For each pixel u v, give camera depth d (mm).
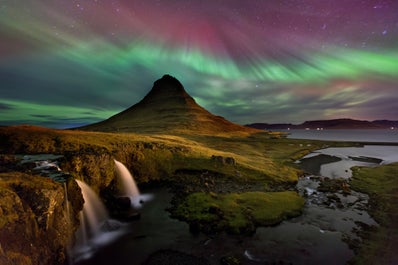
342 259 20266
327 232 25203
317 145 121500
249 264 19625
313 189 41125
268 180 45188
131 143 50125
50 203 18234
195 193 36375
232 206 31250
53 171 25734
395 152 98750
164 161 49438
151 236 24422
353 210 31359
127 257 20797
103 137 52656
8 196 16047
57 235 18375
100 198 33031
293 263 19734
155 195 37375
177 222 27594
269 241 23312
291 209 30859
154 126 143750
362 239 23703
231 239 23688
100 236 24500
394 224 27031
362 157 83438
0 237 13891
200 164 50344
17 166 27297
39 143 38750
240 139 121875
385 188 41281
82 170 32250
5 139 38656
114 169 38500
